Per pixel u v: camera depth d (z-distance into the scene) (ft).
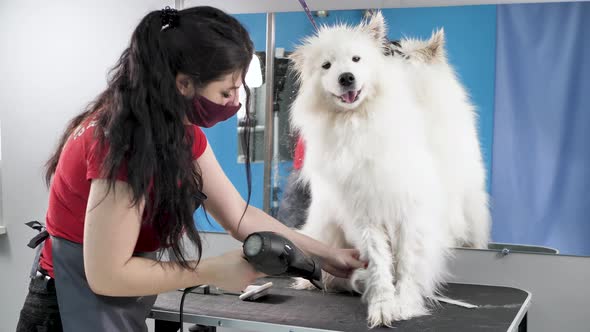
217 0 6.95
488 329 4.28
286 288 5.66
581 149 5.87
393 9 6.23
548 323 6.09
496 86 6.00
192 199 3.35
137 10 7.30
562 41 5.86
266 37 6.73
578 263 5.96
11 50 7.77
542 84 5.92
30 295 3.61
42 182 7.75
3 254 7.96
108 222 3.00
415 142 5.11
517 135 5.99
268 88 6.71
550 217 5.98
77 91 7.57
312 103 5.26
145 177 2.95
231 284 3.43
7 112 7.83
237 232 4.40
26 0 7.69
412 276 4.91
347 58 5.02
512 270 6.10
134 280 3.12
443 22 6.08
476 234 6.09
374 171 4.86
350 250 5.01
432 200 5.13
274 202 6.71
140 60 3.03
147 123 2.97
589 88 5.83
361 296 5.17
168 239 3.48
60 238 3.42
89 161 3.08
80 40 7.54
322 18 6.52
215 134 6.94
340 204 5.11
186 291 3.93
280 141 6.66
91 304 3.40
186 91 3.18
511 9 5.94
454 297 5.46
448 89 5.96
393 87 5.14
